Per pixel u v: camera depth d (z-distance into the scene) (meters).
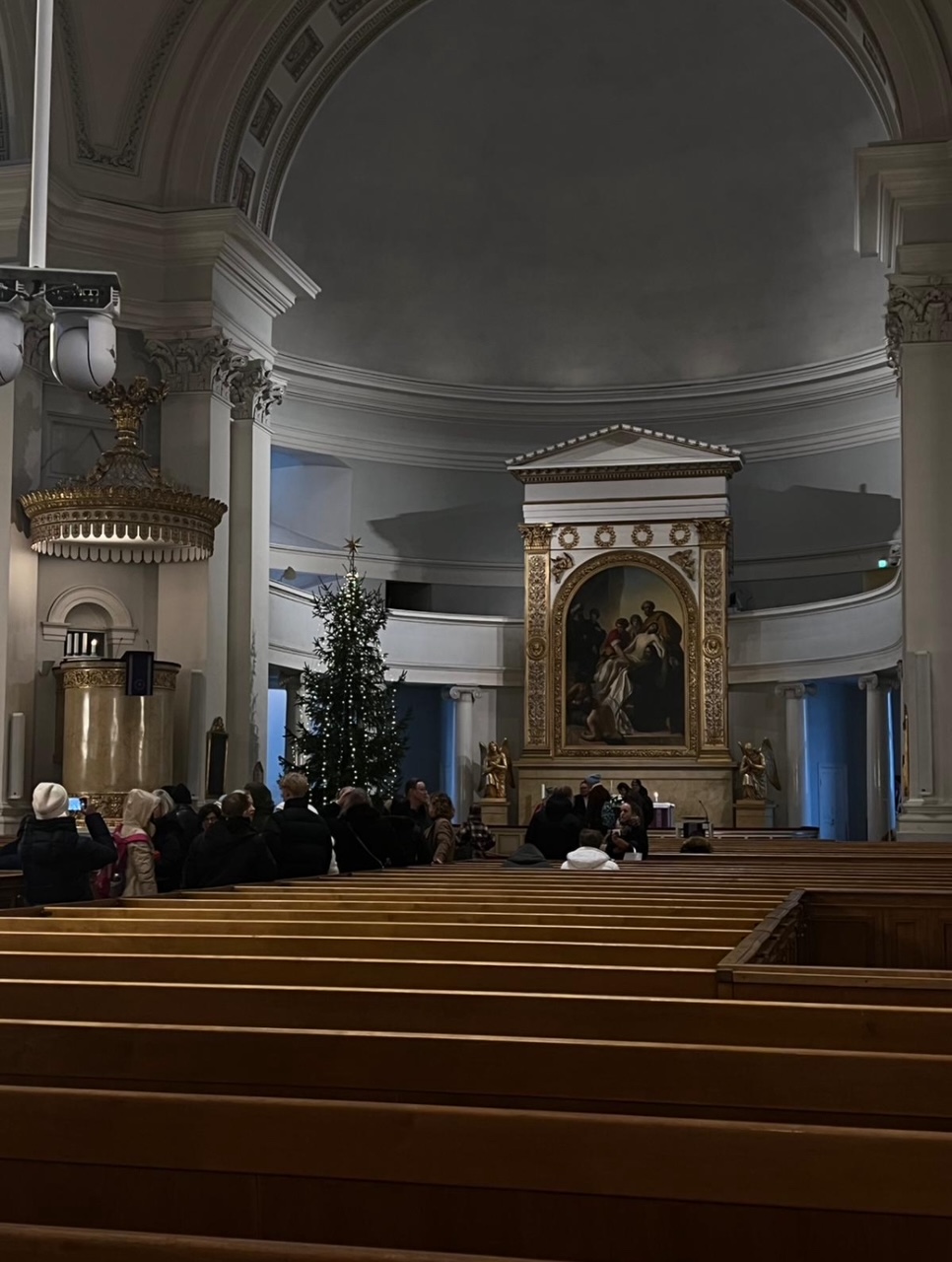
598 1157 1.69
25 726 14.18
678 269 24.09
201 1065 2.25
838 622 22.33
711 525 23.22
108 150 15.45
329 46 17.20
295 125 17.62
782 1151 1.64
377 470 24.52
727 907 5.41
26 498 13.64
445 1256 1.39
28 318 14.38
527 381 25.03
